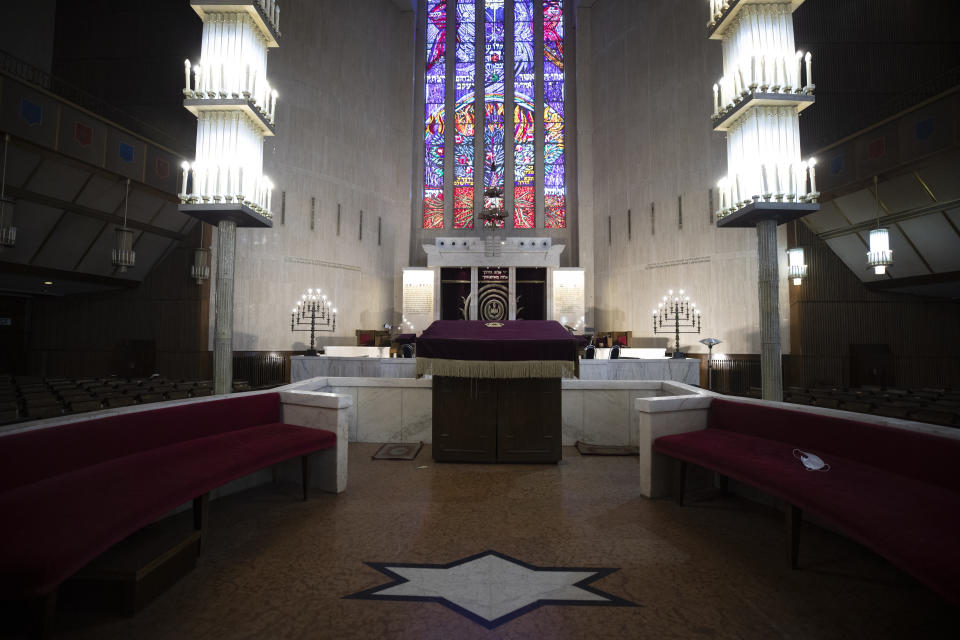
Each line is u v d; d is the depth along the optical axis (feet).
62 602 7.87
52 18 48.78
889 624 7.64
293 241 48.85
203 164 17.95
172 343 46.06
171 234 44.50
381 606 8.16
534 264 53.93
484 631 7.46
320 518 12.26
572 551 10.38
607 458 18.35
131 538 9.15
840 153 36.99
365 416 21.34
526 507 13.12
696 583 8.99
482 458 17.47
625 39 54.44
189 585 8.80
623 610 8.07
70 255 39.06
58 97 32.53
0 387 23.67
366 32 56.34
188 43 48.75
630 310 52.29
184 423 12.16
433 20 62.90
